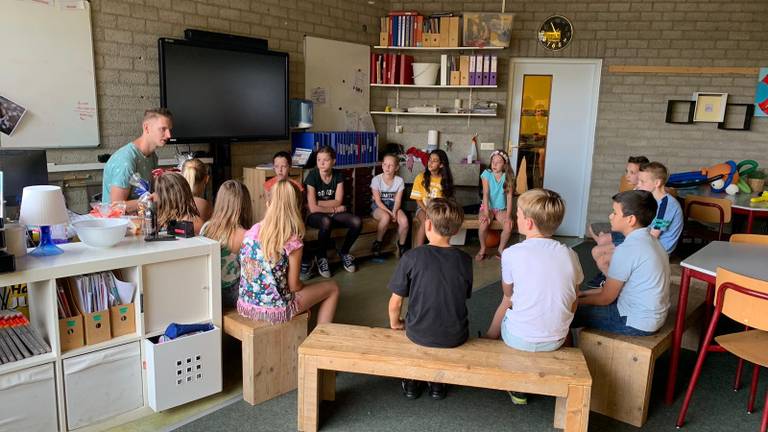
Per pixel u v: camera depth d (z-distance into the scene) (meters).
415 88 6.40
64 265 2.07
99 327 2.23
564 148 6.41
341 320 3.57
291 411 2.47
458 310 2.32
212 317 2.54
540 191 2.39
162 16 4.29
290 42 5.32
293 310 2.60
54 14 3.69
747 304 2.17
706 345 2.37
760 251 2.80
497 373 2.15
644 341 2.44
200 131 4.48
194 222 2.85
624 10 5.98
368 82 6.20
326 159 4.64
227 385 2.68
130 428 2.29
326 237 4.52
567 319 2.32
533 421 2.47
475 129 6.39
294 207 2.54
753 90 5.90
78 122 3.90
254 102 4.86
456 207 2.38
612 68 6.07
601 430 2.40
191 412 2.44
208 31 4.52
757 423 2.49
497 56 6.20
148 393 2.36
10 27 3.51
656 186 3.62
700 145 6.09
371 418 2.45
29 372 2.06
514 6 6.13
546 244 2.34
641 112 6.12
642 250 2.43
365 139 5.54
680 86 6.02
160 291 2.37
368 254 5.04
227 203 2.82
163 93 4.17
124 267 2.24
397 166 5.15
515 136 6.44
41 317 2.19
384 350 2.27
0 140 3.54
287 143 5.47
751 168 5.61
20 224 2.18
